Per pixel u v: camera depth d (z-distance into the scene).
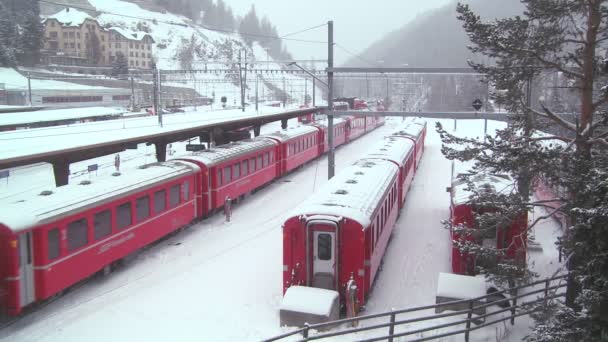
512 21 10.73
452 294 12.52
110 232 15.08
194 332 12.00
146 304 13.57
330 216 12.71
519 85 11.45
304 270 12.94
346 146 48.41
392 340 10.61
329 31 23.95
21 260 12.00
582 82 10.97
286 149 31.09
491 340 11.39
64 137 22.59
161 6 142.25
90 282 15.07
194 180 20.34
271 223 21.75
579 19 10.73
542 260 16.95
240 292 14.37
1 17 82.06
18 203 12.91
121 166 36.94
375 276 15.41
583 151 10.23
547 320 9.52
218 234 20.02
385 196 16.12
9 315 12.64
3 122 35.47
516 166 10.41
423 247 18.64
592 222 8.40
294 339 11.57
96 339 11.67
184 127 27.52
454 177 19.55
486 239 14.11
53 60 82.81
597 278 8.73
